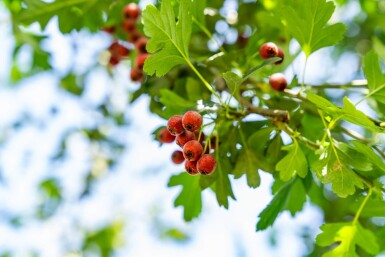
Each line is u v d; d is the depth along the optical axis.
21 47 1.00
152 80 0.78
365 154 0.67
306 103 0.72
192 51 0.79
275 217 0.72
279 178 0.71
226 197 0.71
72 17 0.83
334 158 0.67
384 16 1.05
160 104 0.78
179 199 0.79
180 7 0.69
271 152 0.72
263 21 0.79
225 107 0.69
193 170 0.67
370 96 0.70
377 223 0.91
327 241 0.72
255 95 0.76
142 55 0.77
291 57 0.80
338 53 1.09
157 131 0.73
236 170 0.71
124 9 0.81
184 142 0.67
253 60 0.77
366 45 1.08
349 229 0.72
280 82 0.72
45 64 0.98
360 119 0.65
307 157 0.72
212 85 0.76
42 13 0.83
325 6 0.71
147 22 0.68
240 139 0.72
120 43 0.85
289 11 0.72
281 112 0.69
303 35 0.72
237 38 0.84
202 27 0.77
